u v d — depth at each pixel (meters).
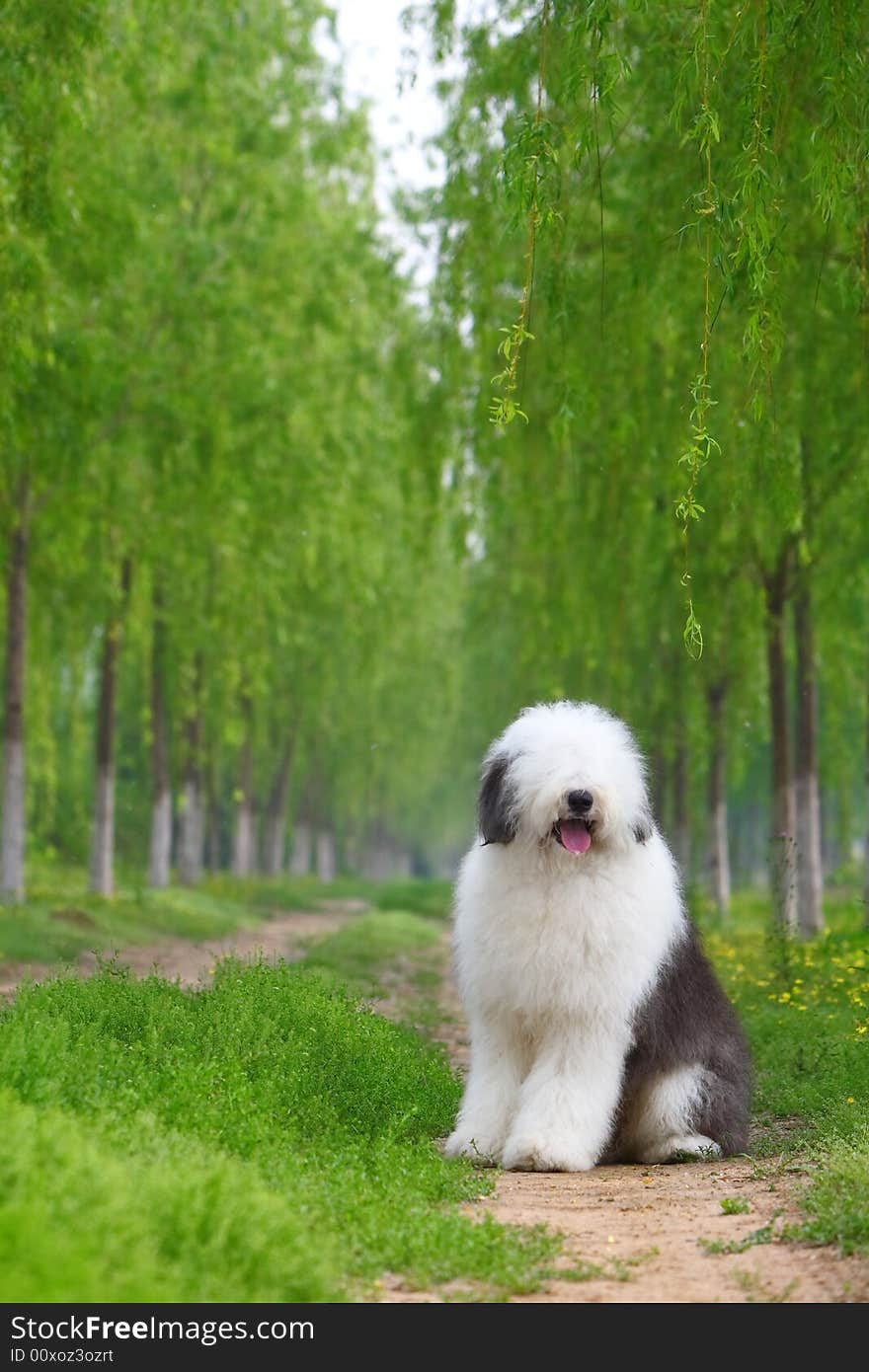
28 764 27.33
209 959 18.16
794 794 19.95
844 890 32.19
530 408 15.60
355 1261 4.77
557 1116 6.88
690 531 17.14
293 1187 5.38
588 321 14.23
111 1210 4.28
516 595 23.30
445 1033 12.75
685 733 25.70
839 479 15.77
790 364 13.20
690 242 11.97
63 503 20.70
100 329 19.22
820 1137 7.51
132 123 18.58
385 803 57.09
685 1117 7.15
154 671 29.36
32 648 23.81
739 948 18.44
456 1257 4.87
